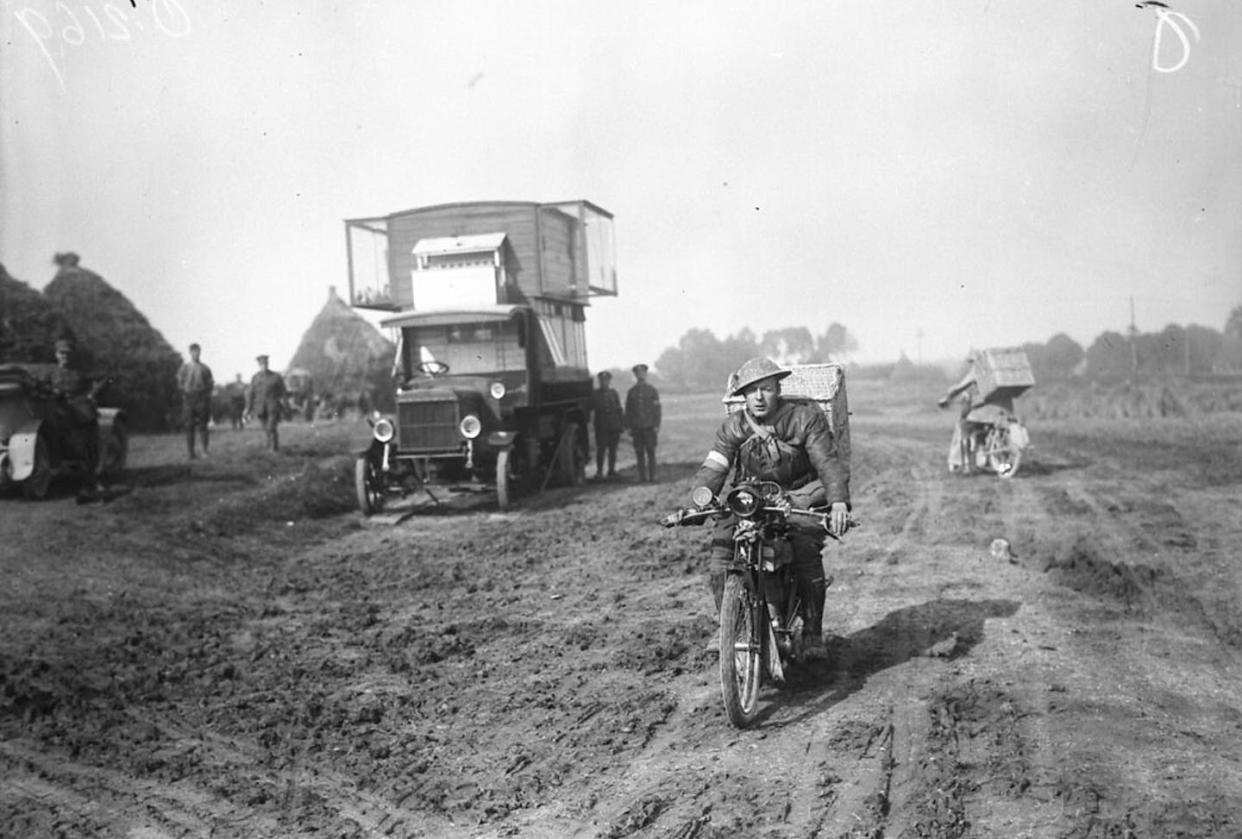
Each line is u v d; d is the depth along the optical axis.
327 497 14.67
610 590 8.59
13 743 5.33
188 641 7.43
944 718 4.97
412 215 18.05
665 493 14.97
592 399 18.23
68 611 8.40
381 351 33.41
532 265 17.62
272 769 4.88
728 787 4.30
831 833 3.81
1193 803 3.91
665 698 5.59
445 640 7.13
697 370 64.94
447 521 13.44
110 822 4.34
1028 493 13.18
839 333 70.19
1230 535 9.63
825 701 5.34
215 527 12.14
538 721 5.37
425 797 4.45
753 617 5.19
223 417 29.50
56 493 14.62
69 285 26.47
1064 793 4.02
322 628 7.70
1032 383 15.15
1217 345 43.69
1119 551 8.96
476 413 14.06
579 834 3.98
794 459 5.39
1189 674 5.60
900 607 7.30
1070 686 5.40
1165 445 19.44
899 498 13.20
